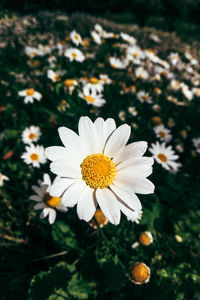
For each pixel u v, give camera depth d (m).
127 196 0.12
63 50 0.39
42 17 0.48
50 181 0.20
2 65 0.33
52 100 0.32
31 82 0.37
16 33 0.40
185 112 0.41
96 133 0.13
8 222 0.25
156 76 0.41
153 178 0.15
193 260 0.22
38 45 0.41
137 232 0.22
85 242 0.23
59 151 0.12
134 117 0.34
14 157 0.30
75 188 0.12
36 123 0.32
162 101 0.39
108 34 0.45
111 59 0.40
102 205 0.12
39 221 0.25
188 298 0.20
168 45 0.56
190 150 0.37
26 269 0.24
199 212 0.27
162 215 0.25
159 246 0.22
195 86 0.45
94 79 0.32
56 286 0.20
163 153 0.27
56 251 0.24
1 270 0.24
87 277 0.21
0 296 0.22
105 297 0.21
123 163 0.13
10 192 0.27
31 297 0.20
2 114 0.34
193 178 0.32
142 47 0.54
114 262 0.21
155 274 0.21
